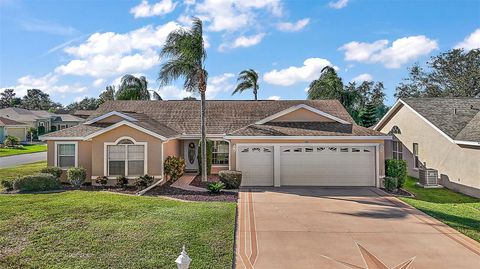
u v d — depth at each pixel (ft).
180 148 85.71
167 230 34.32
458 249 31.19
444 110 76.74
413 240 33.53
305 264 27.91
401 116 86.69
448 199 57.57
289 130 67.36
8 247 29.73
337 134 64.54
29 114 226.38
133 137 64.39
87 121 77.20
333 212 44.32
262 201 50.78
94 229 34.40
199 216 39.65
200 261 27.53
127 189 60.59
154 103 95.81
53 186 58.18
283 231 36.24
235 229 36.81
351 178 64.90
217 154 83.30
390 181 60.49
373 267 27.35
